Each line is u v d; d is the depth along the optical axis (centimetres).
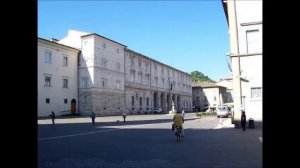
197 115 6538
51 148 1534
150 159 1159
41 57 5456
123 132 2623
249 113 2839
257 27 2830
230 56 2900
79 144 1722
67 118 5084
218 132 2462
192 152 1347
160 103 9412
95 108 6200
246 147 1487
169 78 10081
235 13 2903
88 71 6247
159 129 2980
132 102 7725
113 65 6919
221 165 1005
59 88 5847
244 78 2855
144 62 8462
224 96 12100
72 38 6494
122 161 1113
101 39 6500
